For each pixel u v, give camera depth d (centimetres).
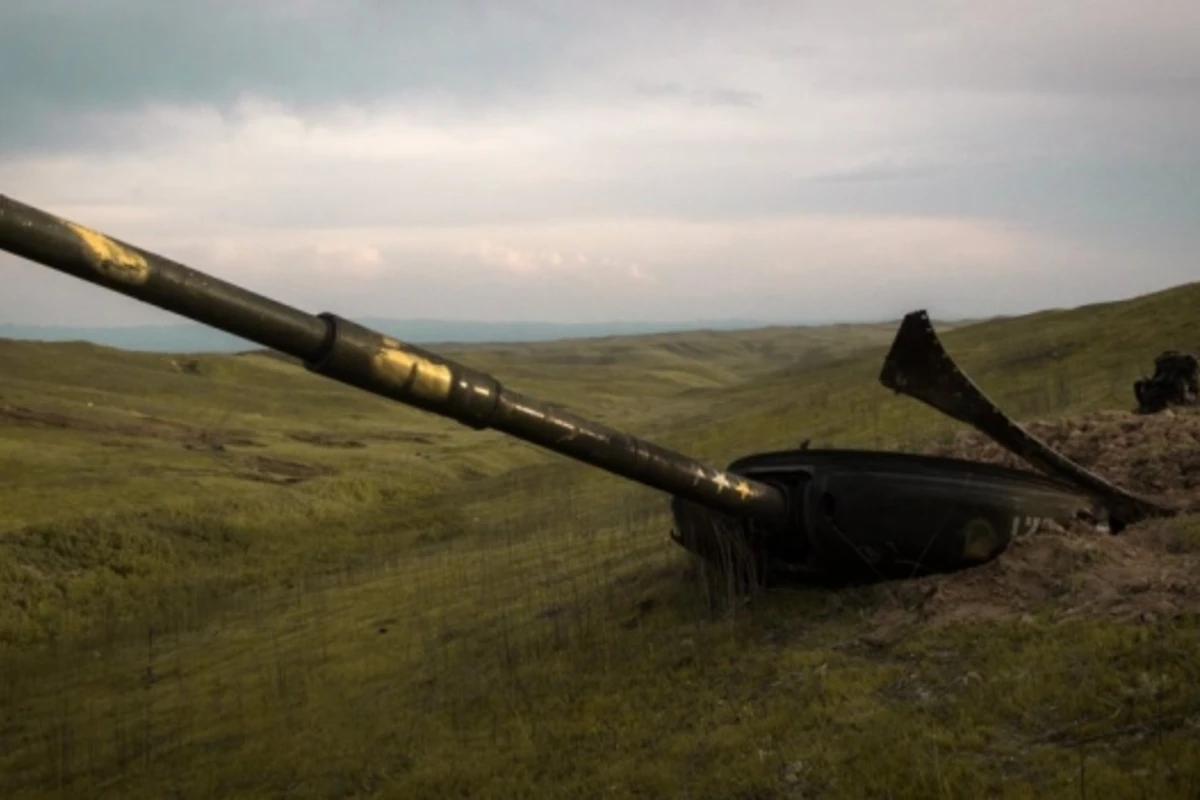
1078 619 961
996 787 736
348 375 828
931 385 1143
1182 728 747
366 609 2173
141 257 719
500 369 13112
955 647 988
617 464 1049
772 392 6969
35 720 1816
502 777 1042
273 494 3750
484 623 1759
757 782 848
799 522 1194
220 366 8338
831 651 1077
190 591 2791
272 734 1441
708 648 1207
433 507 3912
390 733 1295
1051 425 1655
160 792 1309
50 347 7669
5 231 658
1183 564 1032
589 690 1205
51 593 2714
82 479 3781
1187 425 1511
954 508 1148
